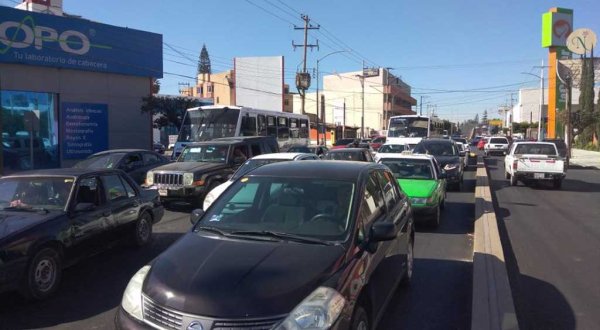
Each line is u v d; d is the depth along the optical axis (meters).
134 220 8.09
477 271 6.28
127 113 30.12
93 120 28.17
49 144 26.22
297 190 4.64
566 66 54.78
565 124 49.78
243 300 3.19
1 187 6.83
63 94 26.66
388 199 5.56
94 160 14.12
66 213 6.39
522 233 9.96
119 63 28.98
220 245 3.95
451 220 11.30
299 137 29.22
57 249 6.05
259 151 14.70
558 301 5.84
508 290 5.56
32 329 4.95
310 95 106.62
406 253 6.03
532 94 109.88
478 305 5.09
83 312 5.43
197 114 21.95
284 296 3.24
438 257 7.87
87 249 6.75
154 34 31.05
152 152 15.45
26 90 25.00
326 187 4.64
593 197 15.84
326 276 3.49
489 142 45.22
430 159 12.16
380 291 4.45
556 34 56.59
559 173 18.05
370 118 100.31
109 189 7.61
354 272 3.71
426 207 9.95
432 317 5.30
